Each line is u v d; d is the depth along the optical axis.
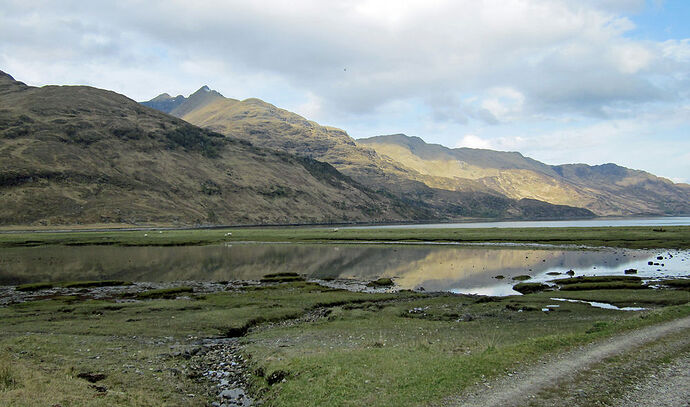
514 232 164.00
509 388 16.45
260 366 23.45
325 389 18.22
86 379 21.11
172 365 24.73
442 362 20.17
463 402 15.42
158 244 135.00
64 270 81.81
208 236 162.00
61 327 34.38
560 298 47.91
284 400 18.22
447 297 50.91
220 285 63.78
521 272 73.69
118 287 62.59
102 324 35.78
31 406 15.54
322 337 30.72
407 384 17.75
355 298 50.00
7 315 40.72
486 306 44.44
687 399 15.10
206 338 32.25
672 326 25.34
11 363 21.53
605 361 19.27
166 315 40.59
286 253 110.44
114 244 135.88
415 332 31.75
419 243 134.62
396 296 51.91
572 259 90.12
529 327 32.09
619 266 78.25
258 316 39.81
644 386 16.38
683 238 122.31
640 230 154.25
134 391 19.83
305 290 57.16
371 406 15.95
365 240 147.50
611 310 39.97
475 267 80.88
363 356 22.53
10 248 124.19
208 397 20.50
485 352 21.55
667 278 62.12
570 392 15.88
